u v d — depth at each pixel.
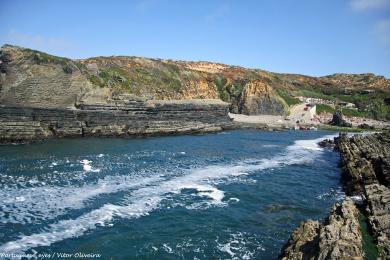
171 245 18.52
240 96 105.50
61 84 55.91
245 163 40.44
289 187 30.61
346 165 33.50
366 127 89.50
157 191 27.58
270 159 43.84
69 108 54.81
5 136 44.91
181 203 25.09
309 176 35.09
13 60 51.31
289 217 23.05
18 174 30.23
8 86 51.16
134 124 59.31
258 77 135.38
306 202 26.38
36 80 53.31
